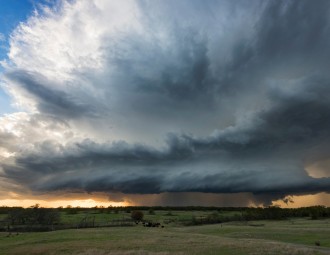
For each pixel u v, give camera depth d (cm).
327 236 6519
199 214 18688
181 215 17588
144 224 10869
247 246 4816
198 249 4609
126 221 12438
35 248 5159
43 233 7500
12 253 4884
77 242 5538
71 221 12556
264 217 15525
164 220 14112
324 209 17212
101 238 6012
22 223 11300
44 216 11594
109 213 18288
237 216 15550
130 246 4969
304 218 16112
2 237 7225
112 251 4531
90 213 18088
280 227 9331
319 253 4231
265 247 4706
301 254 4162
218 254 4203
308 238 6319
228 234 7431
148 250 4566
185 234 6756
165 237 6109
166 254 4175
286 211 16588
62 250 4806
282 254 4162
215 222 13625
